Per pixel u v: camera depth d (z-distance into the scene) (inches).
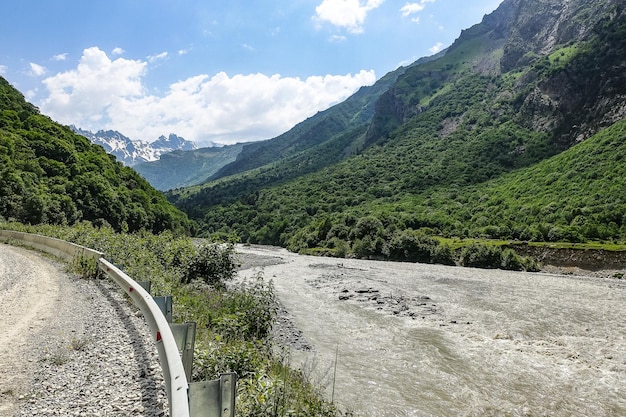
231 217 5836.6
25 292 474.6
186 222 5093.5
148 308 270.5
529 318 775.1
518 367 492.4
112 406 188.5
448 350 557.0
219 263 768.3
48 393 199.8
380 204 4471.0
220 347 290.0
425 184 4852.4
